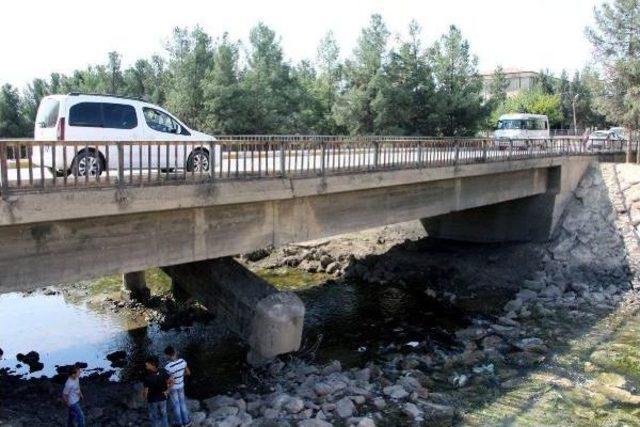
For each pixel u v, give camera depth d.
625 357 15.55
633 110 31.61
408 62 43.94
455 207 21.59
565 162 27.36
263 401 12.20
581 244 25.83
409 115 43.78
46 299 19.80
